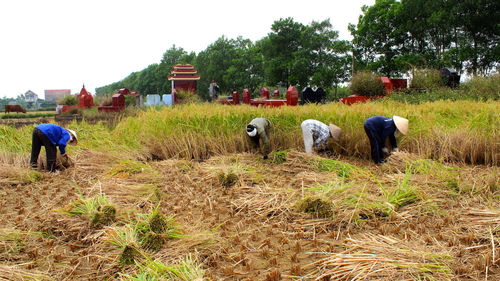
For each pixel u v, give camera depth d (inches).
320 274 118.8
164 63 2962.6
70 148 325.4
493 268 117.1
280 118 352.5
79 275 124.8
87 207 167.6
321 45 1498.5
